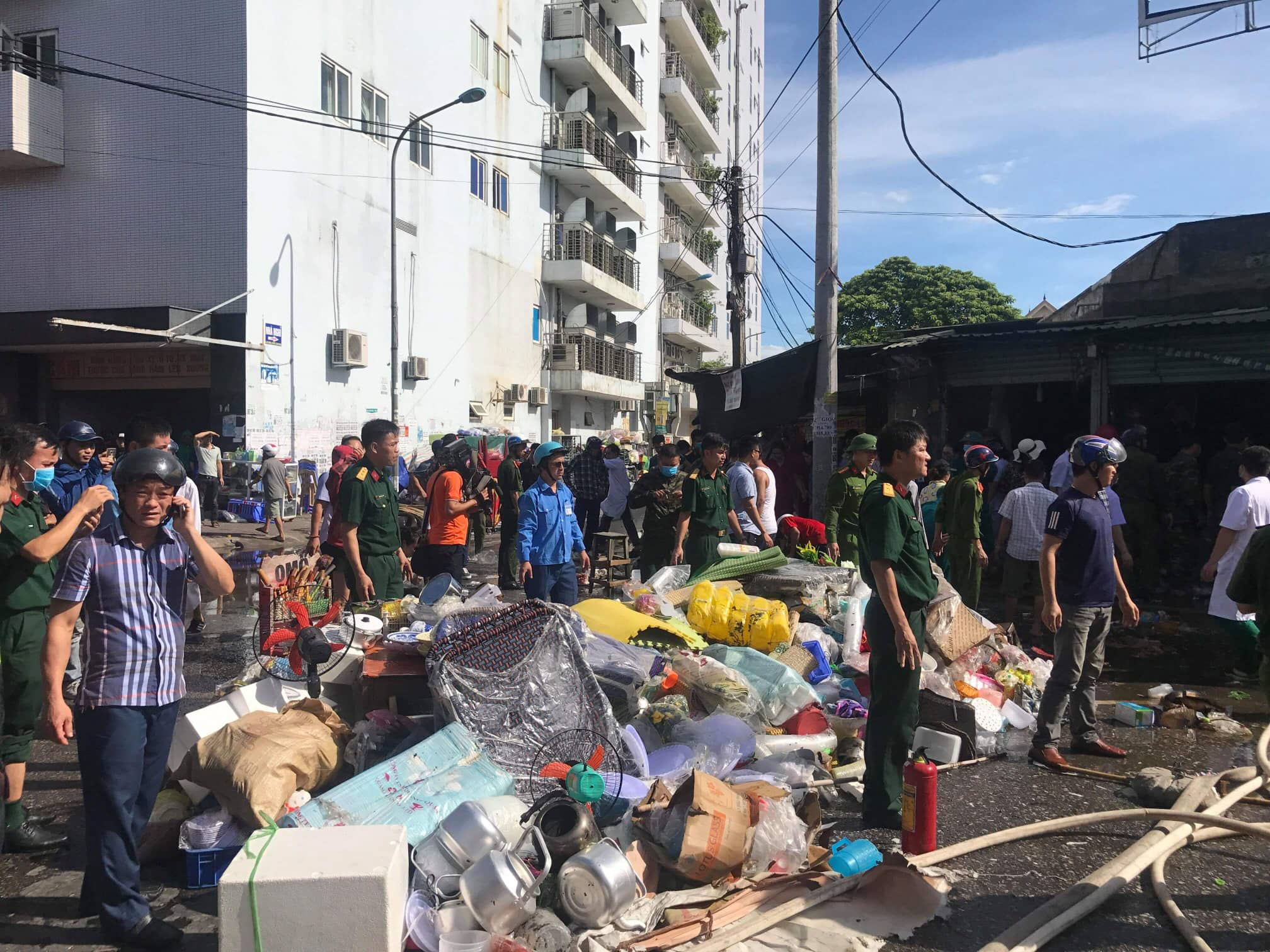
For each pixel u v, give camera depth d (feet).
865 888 11.41
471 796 12.11
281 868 9.31
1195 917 11.19
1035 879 12.25
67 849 13.24
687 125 136.05
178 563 10.97
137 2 51.31
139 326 48.67
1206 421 46.91
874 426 56.59
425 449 69.41
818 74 34.88
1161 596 34.01
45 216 53.57
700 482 25.05
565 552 21.63
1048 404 50.24
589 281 91.20
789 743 15.61
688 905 10.94
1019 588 26.13
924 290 140.46
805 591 21.84
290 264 54.13
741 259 55.11
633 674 15.57
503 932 10.21
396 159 65.26
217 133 50.70
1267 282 40.96
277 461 47.73
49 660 10.07
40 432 17.21
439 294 71.46
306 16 55.06
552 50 88.74
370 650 16.21
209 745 12.73
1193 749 17.65
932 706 17.37
